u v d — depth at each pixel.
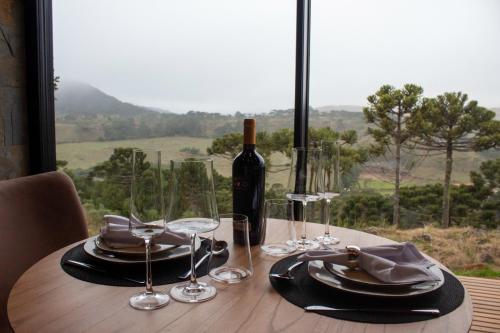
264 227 1.27
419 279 0.91
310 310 0.85
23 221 1.55
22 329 0.78
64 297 0.92
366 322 0.80
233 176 1.29
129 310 0.85
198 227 0.93
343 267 1.02
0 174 2.35
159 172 0.93
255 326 0.79
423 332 0.77
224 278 1.02
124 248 1.15
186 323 0.80
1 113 2.35
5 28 2.35
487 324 1.44
